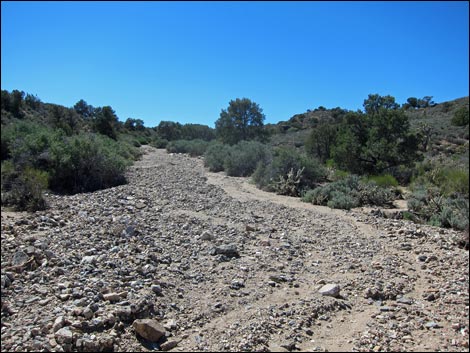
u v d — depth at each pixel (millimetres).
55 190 14359
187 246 7270
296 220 10109
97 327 4137
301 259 7020
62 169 14984
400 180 18359
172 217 9438
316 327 4605
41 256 6004
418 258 7203
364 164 19281
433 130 34219
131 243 7023
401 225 9711
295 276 6145
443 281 6156
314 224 9680
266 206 11930
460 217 9906
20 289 5008
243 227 8969
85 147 15758
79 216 9062
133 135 57156
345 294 5551
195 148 36875
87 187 15109
